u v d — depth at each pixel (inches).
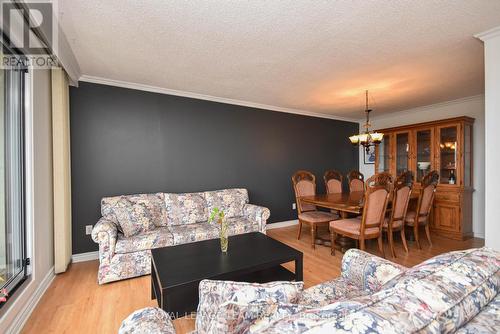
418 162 173.3
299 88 136.7
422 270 33.3
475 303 28.8
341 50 92.7
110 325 68.9
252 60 100.8
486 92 80.0
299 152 193.3
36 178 83.4
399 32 80.4
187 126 145.4
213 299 36.2
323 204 127.7
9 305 66.3
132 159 129.1
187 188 145.3
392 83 129.0
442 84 130.9
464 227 149.5
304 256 120.9
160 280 61.9
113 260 93.7
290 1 65.0
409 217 136.6
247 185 168.1
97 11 68.0
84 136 117.5
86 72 112.3
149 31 78.7
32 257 79.3
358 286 57.9
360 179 185.6
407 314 24.0
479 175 156.3
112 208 109.2
